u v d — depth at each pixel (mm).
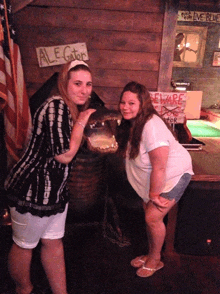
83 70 1461
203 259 2367
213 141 5004
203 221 2297
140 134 1802
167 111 3025
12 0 2650
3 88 2303
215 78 7344
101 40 2865
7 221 2613
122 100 1838
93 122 1706
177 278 2123
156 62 2969
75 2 2744
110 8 2785
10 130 2457
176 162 1909
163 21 2844
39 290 1868
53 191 1531
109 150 1770
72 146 1452
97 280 2061
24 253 1632
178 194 1946
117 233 2545
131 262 2242
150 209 1966
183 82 6973
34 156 1511
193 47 7012
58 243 1722
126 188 2781
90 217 2707
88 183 2430
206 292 2002
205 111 7289
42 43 2816
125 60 2934
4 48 2305
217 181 2309
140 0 2783
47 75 2900
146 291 1980
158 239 2033
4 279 2010
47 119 1421
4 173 2807
